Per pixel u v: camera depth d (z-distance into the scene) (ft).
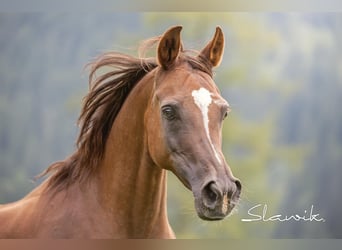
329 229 51.13
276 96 54.85
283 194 52.31
